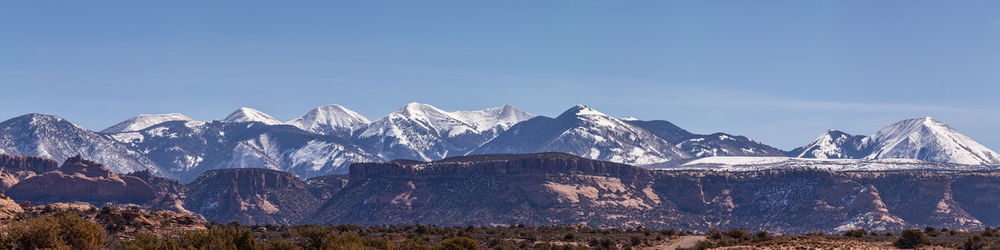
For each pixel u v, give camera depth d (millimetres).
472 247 109500
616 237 138875
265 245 100250
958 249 103938
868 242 113062
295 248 101750
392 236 138375
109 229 103750
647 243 128625
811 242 112062
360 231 143375
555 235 144875
